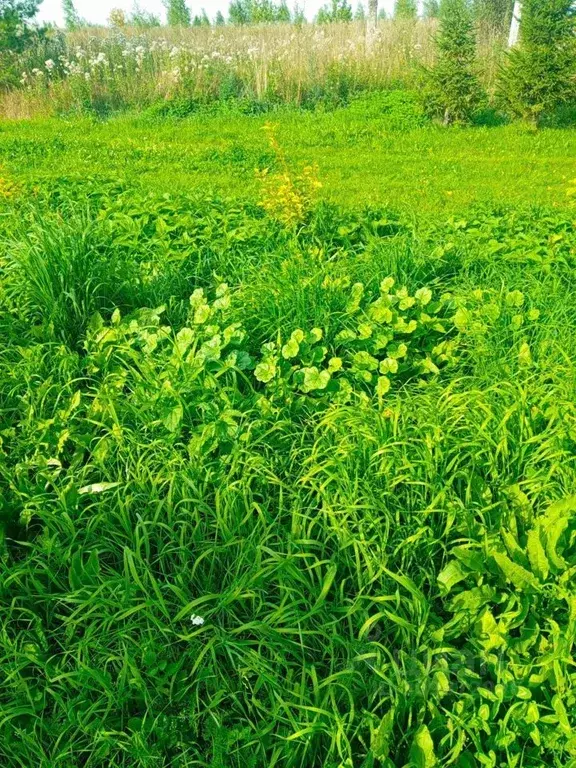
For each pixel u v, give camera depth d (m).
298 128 12.49
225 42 19.33
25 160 10.25
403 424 3.26
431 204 7.76
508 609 2.45
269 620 2.39
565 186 8.70
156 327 4.03
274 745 2.12
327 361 4.05
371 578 2.55
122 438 3.21
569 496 2.70
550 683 2.25
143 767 2.06
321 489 2.85
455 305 4.54
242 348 3.99
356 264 5.09
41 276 4.21
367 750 2.08
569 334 4.09
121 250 5.46
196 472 3.02
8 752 2.09
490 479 3.10
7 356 3.98
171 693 2.27
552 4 11.64
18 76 16.77
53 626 2.57
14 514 2.93
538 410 3.32
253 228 5.94
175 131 12.48
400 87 15.01
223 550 2.68
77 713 2.19
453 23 12.16
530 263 5.27
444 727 2.15
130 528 2.77
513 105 12.09
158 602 2.40
